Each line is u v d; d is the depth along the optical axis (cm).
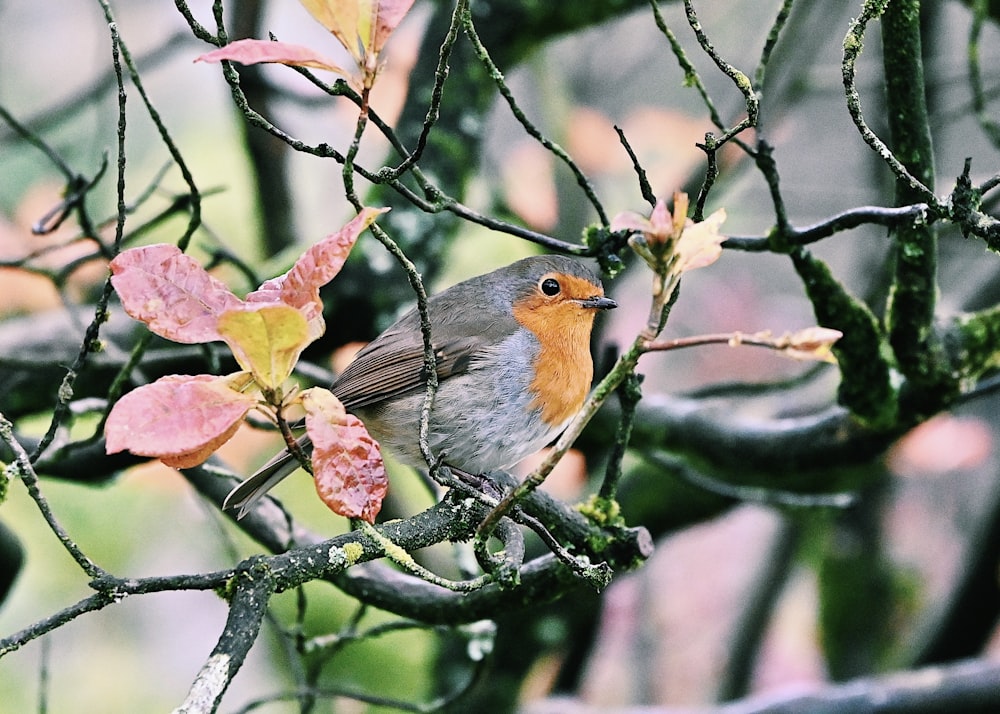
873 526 1320
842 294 714
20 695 1226
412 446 852
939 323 750
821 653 1349
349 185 458
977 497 1534
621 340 1568
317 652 900
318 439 445
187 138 1376
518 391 843
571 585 682
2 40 1495
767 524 1598
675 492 1116
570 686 1162
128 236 801
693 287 1595
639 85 1530
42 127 1201
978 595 1191
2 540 896
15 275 1155
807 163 1581
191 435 430
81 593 1223
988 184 547
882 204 1120
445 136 997
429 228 974
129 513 1233
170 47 1201
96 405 777
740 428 919
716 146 544
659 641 1527
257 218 1198
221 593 481
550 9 1029
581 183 629
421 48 1034
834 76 1307
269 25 1357
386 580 733
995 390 823
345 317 954
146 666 1288
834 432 852
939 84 1103
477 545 473
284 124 1327
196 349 893
